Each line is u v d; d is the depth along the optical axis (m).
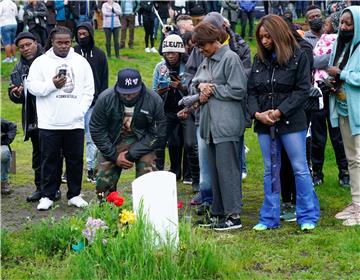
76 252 7.02
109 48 21.31
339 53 8.70
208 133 8.41
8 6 20.31
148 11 21.98
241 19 23.09
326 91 9.15
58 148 9.54
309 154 9.84
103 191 8.52
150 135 8.36
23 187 10.95
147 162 8.37
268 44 8.09
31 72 9.42
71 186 9.70
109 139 8.38
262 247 7.63
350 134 8.69
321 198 9.80
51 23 19.62
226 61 8.27
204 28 8.30
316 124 10.45
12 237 8.19
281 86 8.09
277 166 8.34
